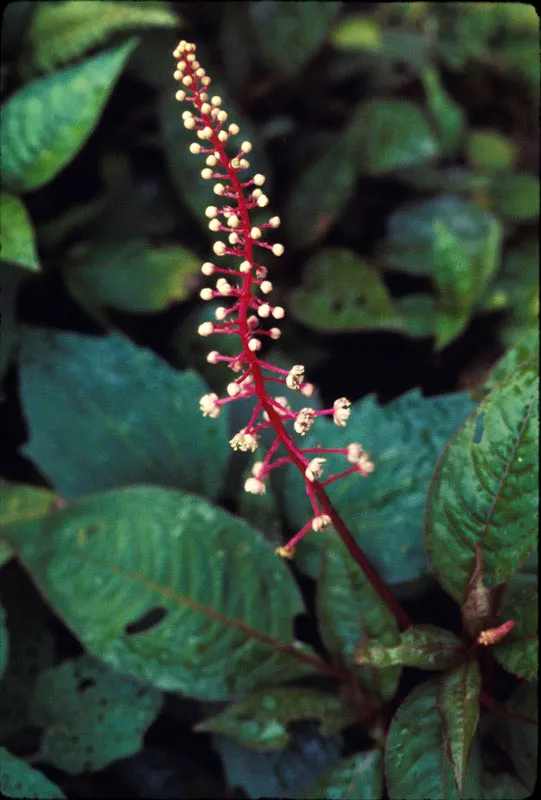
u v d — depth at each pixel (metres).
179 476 0.76
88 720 0.73
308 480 0.63
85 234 0.84
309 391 0.61
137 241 0.82
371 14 0.95
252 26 0.86
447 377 0.87
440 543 0.67
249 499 0.74
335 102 0.92
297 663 0.71
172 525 0.71
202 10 0.87
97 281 0.81
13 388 0.83
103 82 0.75
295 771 0.72
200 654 0.71
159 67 0.85
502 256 0.89
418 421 0.75
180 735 0.77
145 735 0.76
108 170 0.86
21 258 0.73
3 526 0.71
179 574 0.71
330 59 0.91
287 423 0.76
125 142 0.88
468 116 0.97
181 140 0.83
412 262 0.88
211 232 0.84
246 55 0.87
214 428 0.76
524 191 0.90
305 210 0.87
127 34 0.84
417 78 0.95
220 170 0.84
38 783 0.69
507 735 0.71
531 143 0.96
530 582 0.71
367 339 0.88
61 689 0.73
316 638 0.77
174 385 0.77
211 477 0.76
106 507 0.71
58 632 0.77
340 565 0.70
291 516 0.75
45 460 0.75
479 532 0.67
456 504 0.67
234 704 0.69
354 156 0.87
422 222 0.89
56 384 0.76
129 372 0.77
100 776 0.76
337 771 0.70
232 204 0.84
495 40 0.94
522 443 0.66
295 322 0.86
